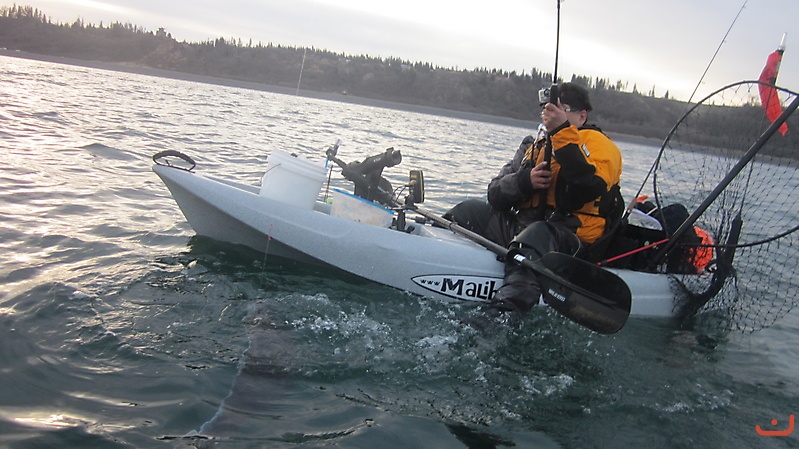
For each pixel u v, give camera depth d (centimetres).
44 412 234
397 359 314
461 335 354
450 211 487
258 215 425
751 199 448
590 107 427
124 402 246
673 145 454
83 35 11212
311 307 363
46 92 1812
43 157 727
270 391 268
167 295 355
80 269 379
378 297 397
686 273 456
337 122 2239
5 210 488
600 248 425
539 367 328
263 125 1653
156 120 1380
